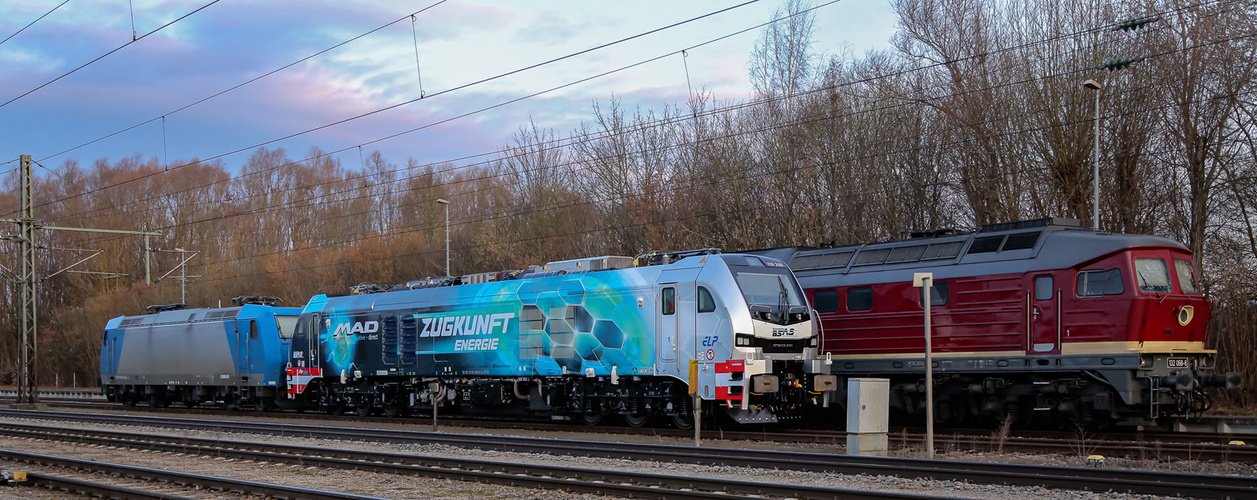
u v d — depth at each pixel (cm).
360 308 2853
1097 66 3023
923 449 1706
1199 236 3006
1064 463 1502
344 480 1445
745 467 1466
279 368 3241
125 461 1750
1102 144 3128
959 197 3575
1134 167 3112
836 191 3703
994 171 3334
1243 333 2759
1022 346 1928
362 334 2825
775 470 1435
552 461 1578
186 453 1848
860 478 1347
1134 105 3058
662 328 2083
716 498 1132
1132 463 1477
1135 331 1806
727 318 1967
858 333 2164
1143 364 1803
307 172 6625
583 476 1365
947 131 3422
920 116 3697
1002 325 1956
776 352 2019
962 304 2016
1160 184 3158
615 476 1334
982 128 3297
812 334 2103
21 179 3919
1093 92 3066
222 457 1770
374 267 5531
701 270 2045
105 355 4016
